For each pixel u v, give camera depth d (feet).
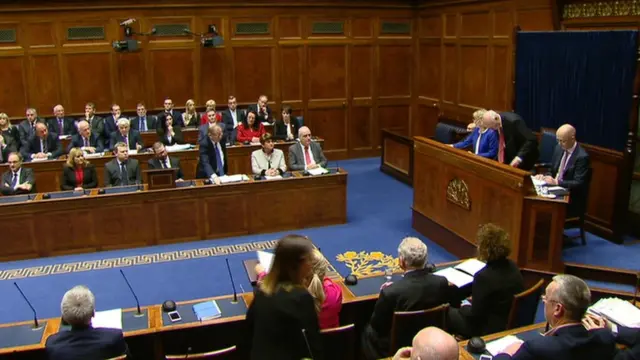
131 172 23.52
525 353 8.66
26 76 31.91
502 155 20.35
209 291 18.15
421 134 37.78
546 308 9.03
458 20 32.65
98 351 9.64
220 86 34.58
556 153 20.48
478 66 31.22
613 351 8.75
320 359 9.20
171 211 22.04
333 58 35.99
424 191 22.43
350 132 37.35
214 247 21.85
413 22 36.91
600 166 21.99
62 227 21.06
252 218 23.06
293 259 9.08
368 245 21.86
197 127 31.71
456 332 11.89
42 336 11.35
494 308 11.43
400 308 11.09
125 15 32.37
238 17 33.99
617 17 21.94
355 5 35.55
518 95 26.89
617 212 21.09
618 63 20.86
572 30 24.16
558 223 16.47
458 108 33.35
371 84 37.06
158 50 33.30
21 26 31.30
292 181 23.21
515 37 26.66
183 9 33.09
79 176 23.08
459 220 20.08
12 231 20.59
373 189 29.78
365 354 12.00
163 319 11.93
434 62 35.53
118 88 33.19
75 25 31.96
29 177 23.00
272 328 8.96
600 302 11.52
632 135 20.43
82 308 9.70
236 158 29.19
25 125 30.40
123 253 21.36
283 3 34.32
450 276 13.37
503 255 11.44
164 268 19.92
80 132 28.02
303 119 34.71
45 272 19.70
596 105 22.04
